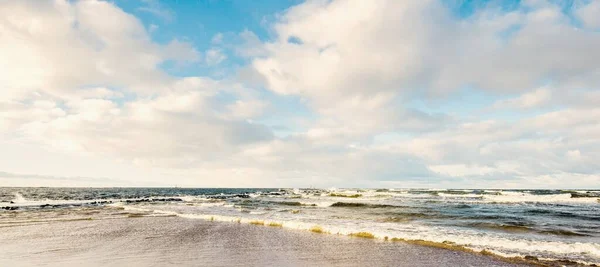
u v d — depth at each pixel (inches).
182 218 855.1
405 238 515.2
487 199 1888.5
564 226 681.0
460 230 613.0
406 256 397.7
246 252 414.3
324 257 389.1
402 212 1008.9
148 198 2256.4
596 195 2198.6
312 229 631.2
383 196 2341.3
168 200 2011.6
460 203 1507.1
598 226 685.3
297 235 564.1
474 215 904.9
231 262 356.8
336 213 1011.3
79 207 1299.2
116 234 560.7
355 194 2598.4
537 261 373.1
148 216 908.0
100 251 410.3
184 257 378.9
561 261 373.4
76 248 428.1
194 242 486.6
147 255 388.5
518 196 2114.9
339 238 533.3
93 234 558.3
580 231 611.5
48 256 376.8
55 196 2561.5
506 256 397.1
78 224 705.6
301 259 377.7
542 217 864.9
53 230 604.7
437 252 421.4
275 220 761.6
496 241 490.9
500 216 883.4
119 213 1009.5
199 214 961.5
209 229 637.3
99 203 1626.5
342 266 346.0
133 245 456.1
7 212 1018.1
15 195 2588.6
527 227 642.2
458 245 462.6
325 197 2343.8
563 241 504.1
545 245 460.1
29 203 1465.3
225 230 625.0
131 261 353.7
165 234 568.1
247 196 2800.2
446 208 1181.7
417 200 1791.3
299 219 817.5
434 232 586.2
